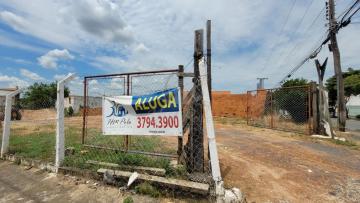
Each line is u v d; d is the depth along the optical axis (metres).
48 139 7.89
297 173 4.75
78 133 9.03
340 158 6.06
